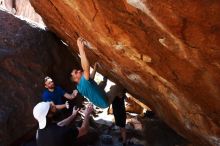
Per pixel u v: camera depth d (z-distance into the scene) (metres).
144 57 3.73
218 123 3.92
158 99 5.32
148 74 4.30
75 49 7.54
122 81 6.34
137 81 5.19
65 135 4.55
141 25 3.09
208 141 4.59
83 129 4.79
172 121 5.86
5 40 7.43
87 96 4.41
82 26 4.44
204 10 2.35
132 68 4.56
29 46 7.70
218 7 2.26
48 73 7.81
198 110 4.08
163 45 3.14
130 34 3.42
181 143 6.90
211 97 3.43
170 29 2.77
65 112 7.41
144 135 7.54
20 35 7.79
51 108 4.61
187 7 2.42
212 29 2.48
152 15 2.77
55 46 8.47
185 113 4.52
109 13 3.30
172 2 2.46
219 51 2.65
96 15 3.58
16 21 8.16
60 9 4.79
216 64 2.84
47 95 6.33
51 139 4.48
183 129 5.50
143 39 3.33
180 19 2.58
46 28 8.59
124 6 2.98
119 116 7.02
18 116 6.57
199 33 2.61
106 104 4.50
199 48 2.78
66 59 8.70
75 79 4.63
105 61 5.59
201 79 3.26
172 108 4.91
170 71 3.58
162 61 3.50
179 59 3.19
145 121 8.20
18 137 6.52
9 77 6.90
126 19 3.17
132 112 8.98
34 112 4.56
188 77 3.39
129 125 8.09
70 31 5.77
